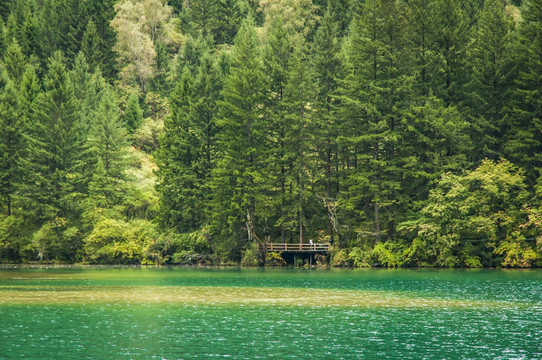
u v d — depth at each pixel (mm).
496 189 70188
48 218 90125
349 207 76500
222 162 81062
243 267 79062
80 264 88250
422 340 27953
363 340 28047
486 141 78812
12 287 50406
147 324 31891
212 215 81125
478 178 72000
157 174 89125
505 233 72938
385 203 75188
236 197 80688
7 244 87562
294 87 80688
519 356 25062
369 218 79812
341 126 79188
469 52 82750
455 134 74062
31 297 42906
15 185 89688
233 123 81188
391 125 78062
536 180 74875
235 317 34125
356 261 75875
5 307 37844
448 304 39375
